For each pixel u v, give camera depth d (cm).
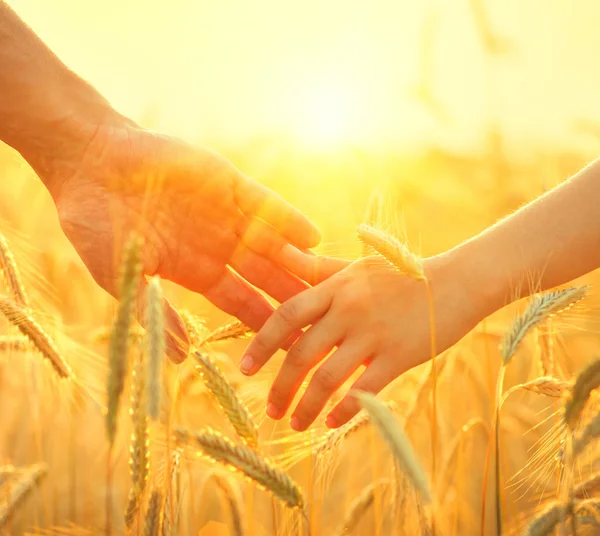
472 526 261
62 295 338
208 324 416
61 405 270
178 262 257
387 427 121
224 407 167
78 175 249
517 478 285
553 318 235
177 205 250
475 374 303
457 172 458
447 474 256
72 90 246
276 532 195
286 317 210
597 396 164
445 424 290
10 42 234
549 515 164
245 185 251
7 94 236
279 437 288
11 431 296
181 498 187
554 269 205
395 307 207
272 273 263
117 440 283
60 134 244
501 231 210
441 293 207
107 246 247
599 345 307
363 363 222
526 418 311
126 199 248
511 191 420
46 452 288
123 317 131
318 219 350
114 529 272
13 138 247
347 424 207
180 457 183
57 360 211
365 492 225
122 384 132
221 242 257
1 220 268
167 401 171
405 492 189
